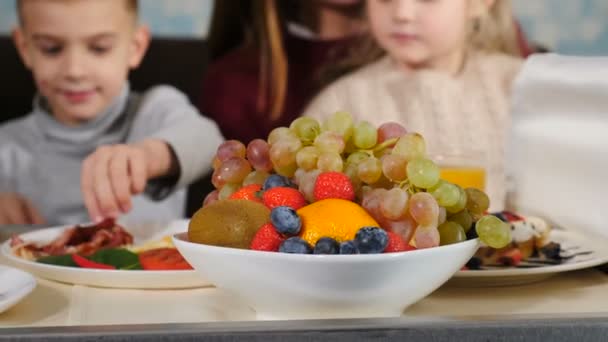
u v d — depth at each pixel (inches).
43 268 27.7
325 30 93.0
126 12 88.7
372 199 21.7
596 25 98.9
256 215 21.4
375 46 92.4
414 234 21.1
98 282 27.1
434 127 90.4
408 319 19.9
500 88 91.8
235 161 24.5
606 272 29.9
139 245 35.8
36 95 88.5
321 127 24.3
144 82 90.4
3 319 22.5
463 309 24.0
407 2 90.4
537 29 98.7
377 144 24.2
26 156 87.9
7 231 40.9
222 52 93.1
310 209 20.9
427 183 21.3
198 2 94.2
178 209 86.4
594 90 34.4
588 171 34.1
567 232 34.6
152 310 23.9
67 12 85.1
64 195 87.9
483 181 42.0
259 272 19.9
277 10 92.5
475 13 92.4
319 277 19.5
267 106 93.1
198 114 87.9
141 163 53.7
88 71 86.5
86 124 87.4
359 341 18.9
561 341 19.6
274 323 19.4
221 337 18.6
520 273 26.0
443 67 92.0
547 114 37.7
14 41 88.5
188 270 26.6
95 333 18.7
